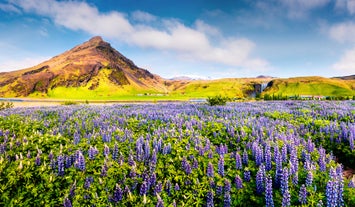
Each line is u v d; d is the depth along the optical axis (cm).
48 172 802
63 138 1160
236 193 756
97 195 716
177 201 752
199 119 1872
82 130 1500
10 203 664
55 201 691
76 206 683
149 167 872
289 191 712
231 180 830
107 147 962
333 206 639
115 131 1351
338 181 694
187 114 2138
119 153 1005
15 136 1232
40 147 1016
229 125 1498
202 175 848
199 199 741
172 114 2080
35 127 1520
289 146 1045
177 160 942
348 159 1225
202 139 1211
